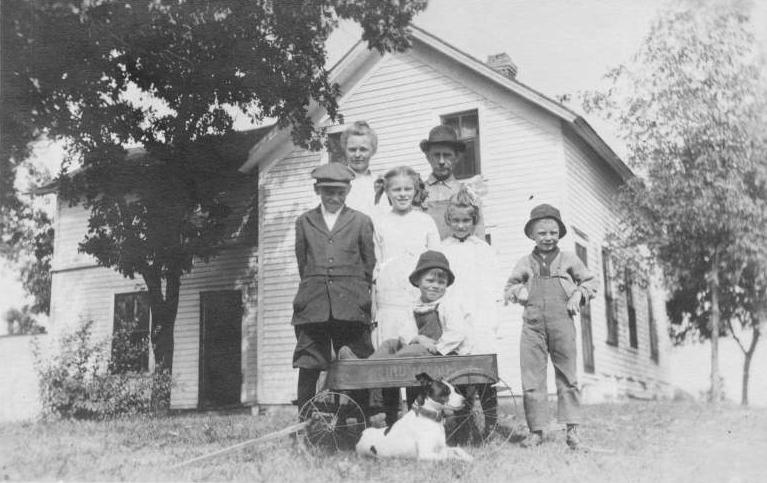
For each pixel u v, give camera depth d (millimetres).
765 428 6391
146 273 12867
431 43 11930
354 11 11477
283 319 12836
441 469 4566
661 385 12555
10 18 9555
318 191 5844
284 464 4848
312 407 5426
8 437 6543
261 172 13359
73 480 4629
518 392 10133
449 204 6422
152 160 13031
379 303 6164
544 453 5148
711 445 5535
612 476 4488
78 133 11758
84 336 12086
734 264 10102
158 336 12547
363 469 4633
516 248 11141
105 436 6574
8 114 10766
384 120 12531
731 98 10117
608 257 11953
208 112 12680
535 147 11273
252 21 11250
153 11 10352
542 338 5559
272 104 12211
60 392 10539
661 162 10336
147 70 11352
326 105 12320
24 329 17219
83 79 10453
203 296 14250
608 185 12742
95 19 10031
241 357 13812
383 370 5016
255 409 12656
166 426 7469
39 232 16203
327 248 5629
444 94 12125
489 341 6059
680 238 10438
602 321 11477
